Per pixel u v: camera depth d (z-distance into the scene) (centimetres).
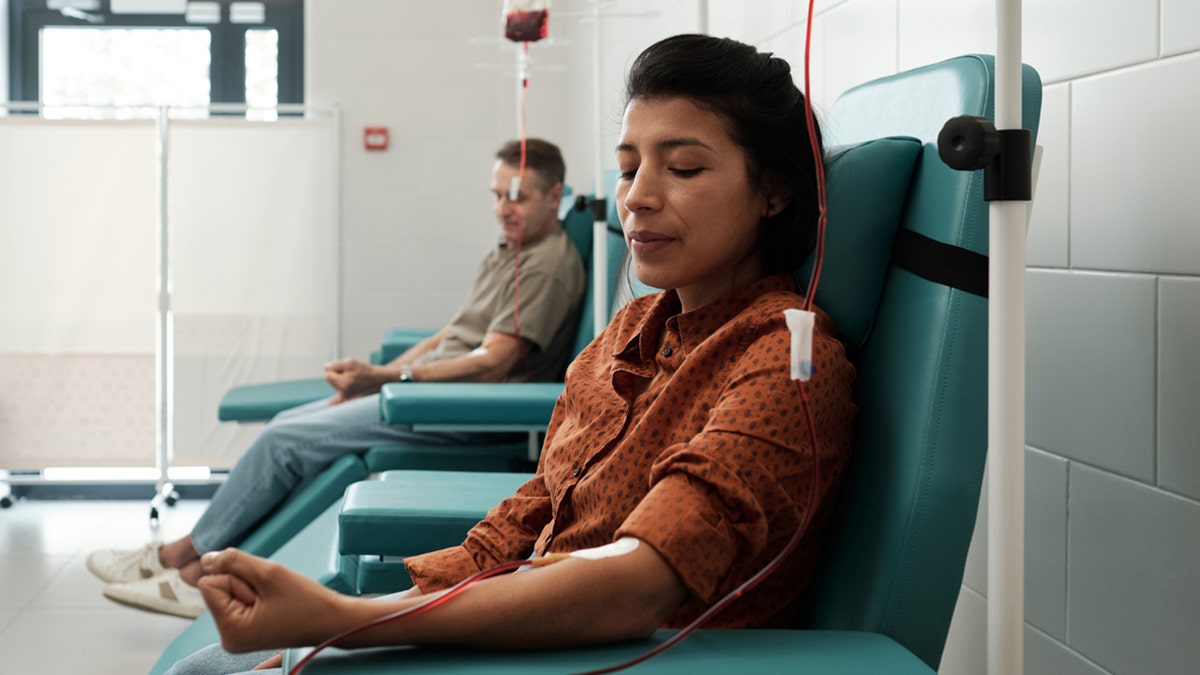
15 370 448
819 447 104
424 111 508
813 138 96
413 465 263
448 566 126
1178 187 116
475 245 513
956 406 104
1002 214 98
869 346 115
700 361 109
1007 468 98
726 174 111
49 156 449
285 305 473
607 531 111
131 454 455
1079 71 132
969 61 113
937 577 104
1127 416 124
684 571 91
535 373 290
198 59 504
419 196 510
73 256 451
